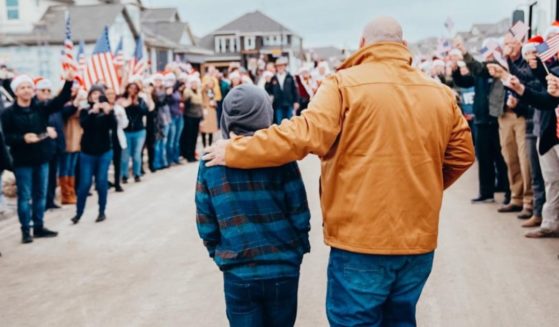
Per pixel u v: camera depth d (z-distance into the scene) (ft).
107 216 31.89
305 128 10.32
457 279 20.17
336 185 10.74
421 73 11.08
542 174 25.36
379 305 10.68
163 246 25.52
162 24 181.06
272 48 249.96
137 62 56.39
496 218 28.48
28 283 21.35
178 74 58.34
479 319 16.94
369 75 10.64
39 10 118.73
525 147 27.91
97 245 26.04
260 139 10.42
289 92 58.80
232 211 11.03
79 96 34.45
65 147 34.81
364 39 11.18
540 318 16.90
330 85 10.73
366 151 10.46
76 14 119.44
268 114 11.41
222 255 11.21
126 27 124.06
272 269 11.12
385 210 10.42
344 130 10.52
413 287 10.89
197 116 52.95
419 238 10.60
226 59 237.45
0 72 42.01
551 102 21.17
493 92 29.17
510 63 27.04
